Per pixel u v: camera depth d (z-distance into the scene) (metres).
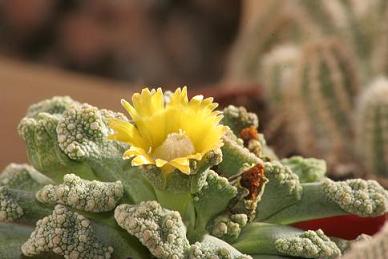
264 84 0.33
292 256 0.21
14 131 0.36
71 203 0.21
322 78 0.32
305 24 0.37
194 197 0.21
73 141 0.21
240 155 0.22
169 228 0.20
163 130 0.20
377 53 0.34
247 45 0.39
